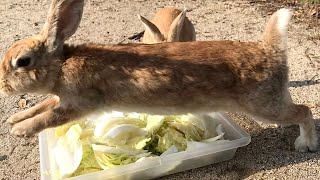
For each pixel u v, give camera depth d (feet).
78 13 1.50
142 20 1.98
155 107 1.53
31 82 1.46
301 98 1.99
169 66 1.48
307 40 2.46
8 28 2.82
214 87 1.50
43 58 1.46
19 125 1.49
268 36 1.56
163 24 2.21
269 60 1.53
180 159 1.58
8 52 1.47
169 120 1.70
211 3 3.02
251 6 2.92
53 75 1.47
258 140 1.77
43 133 1.72
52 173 1.57
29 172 1.70
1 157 1.78
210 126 1.73
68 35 1.49
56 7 1.45
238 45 1.56
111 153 1.60
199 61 1.49
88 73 1.46
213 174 1.62
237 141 1.64
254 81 1.51
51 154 1.65
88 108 1.50
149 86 1.47
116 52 1.49
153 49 1.52
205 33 2.61
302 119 1.63
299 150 1.68
